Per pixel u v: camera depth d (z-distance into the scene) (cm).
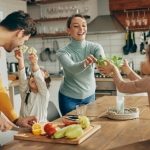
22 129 204
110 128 205
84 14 512
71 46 300
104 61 226
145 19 478
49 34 527
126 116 226
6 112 210
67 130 179
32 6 549
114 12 500
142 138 182
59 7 529
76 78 295
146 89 190
